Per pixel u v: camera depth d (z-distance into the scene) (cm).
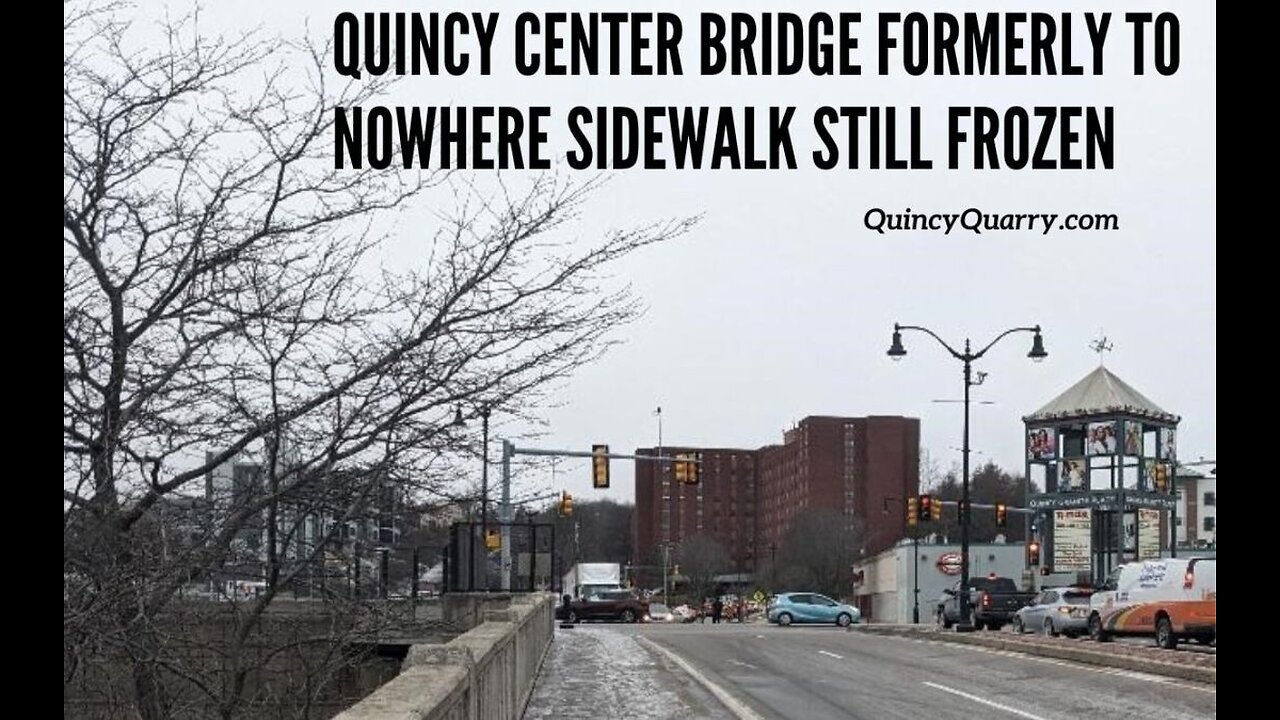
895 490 10869
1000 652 2898
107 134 912
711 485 12606
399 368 986
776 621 5188
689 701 1839
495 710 1036
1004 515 5856
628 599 5825
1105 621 3200
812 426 10856
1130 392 6069
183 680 994
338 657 1066
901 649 3066
